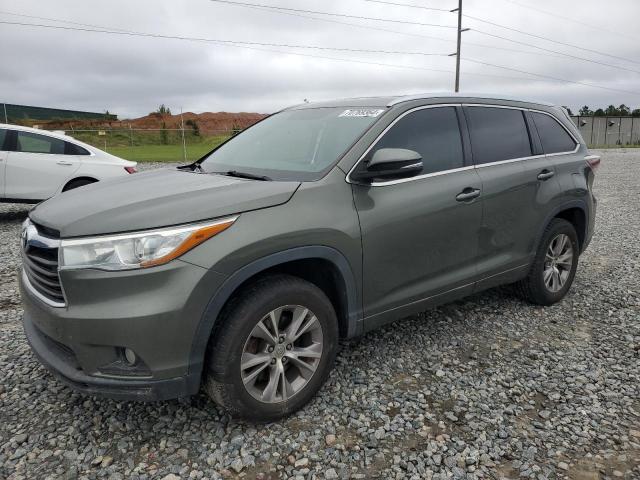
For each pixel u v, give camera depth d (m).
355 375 3.51
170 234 2.49
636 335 4.24
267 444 2.76
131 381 2.52
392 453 2.72
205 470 2.56
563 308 4.82
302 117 4.03
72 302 2.51
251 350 2.81
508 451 2.74
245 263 2.64
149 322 2.44
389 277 3.35
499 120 4.27
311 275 3.23
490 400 3.23
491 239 4.01
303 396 3.01
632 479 2.54
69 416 2.99
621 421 3.03
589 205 4.96
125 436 2.81
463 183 3.73
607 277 5.82
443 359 3.77
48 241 2.64
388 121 3.47
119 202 2.76
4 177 8.52
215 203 2.68
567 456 2.71
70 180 9.02
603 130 54.44
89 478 2.50
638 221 9.42
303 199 2.93
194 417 2.99
